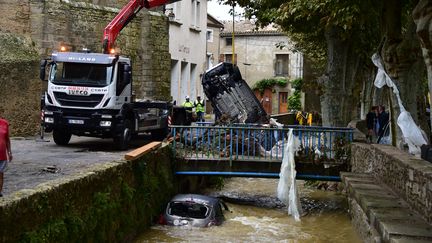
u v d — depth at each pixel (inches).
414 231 304.5
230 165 665.6
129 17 816.9
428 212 327.9
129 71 700.0
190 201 573.0
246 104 913.5
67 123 680.4
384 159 479.5
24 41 890.1
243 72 2271.2
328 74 850.1
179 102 1381.6
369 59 1048.8
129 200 480.1
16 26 908.6
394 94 556.7
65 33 952.9
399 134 552.7
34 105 856.9
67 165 542.6
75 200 371.6
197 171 669.9
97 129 678.5
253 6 879.1
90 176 402.3
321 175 663.8
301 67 2185.0
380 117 871.7
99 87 677.3
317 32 871.1
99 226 403.9
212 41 2106.3
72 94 681.0
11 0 902.4
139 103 767.1
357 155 614.5
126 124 712.4
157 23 1096.2
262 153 680.4
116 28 786.8
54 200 338.6
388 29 554.6
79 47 974.4
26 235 297.6
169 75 1135.6
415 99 556.7
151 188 553.9
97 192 414.0
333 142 671.1
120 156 633.6
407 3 574.9
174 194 658.8
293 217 631.2
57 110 683.4
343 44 840.9
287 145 653.9
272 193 792.9
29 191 317.7
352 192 477.1
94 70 684.1
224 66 920.3
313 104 1737.2
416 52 543.5
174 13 1353.3
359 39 839.7
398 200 404.8
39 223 316.8
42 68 706.8
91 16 988.6
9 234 282.2
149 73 1085.8
